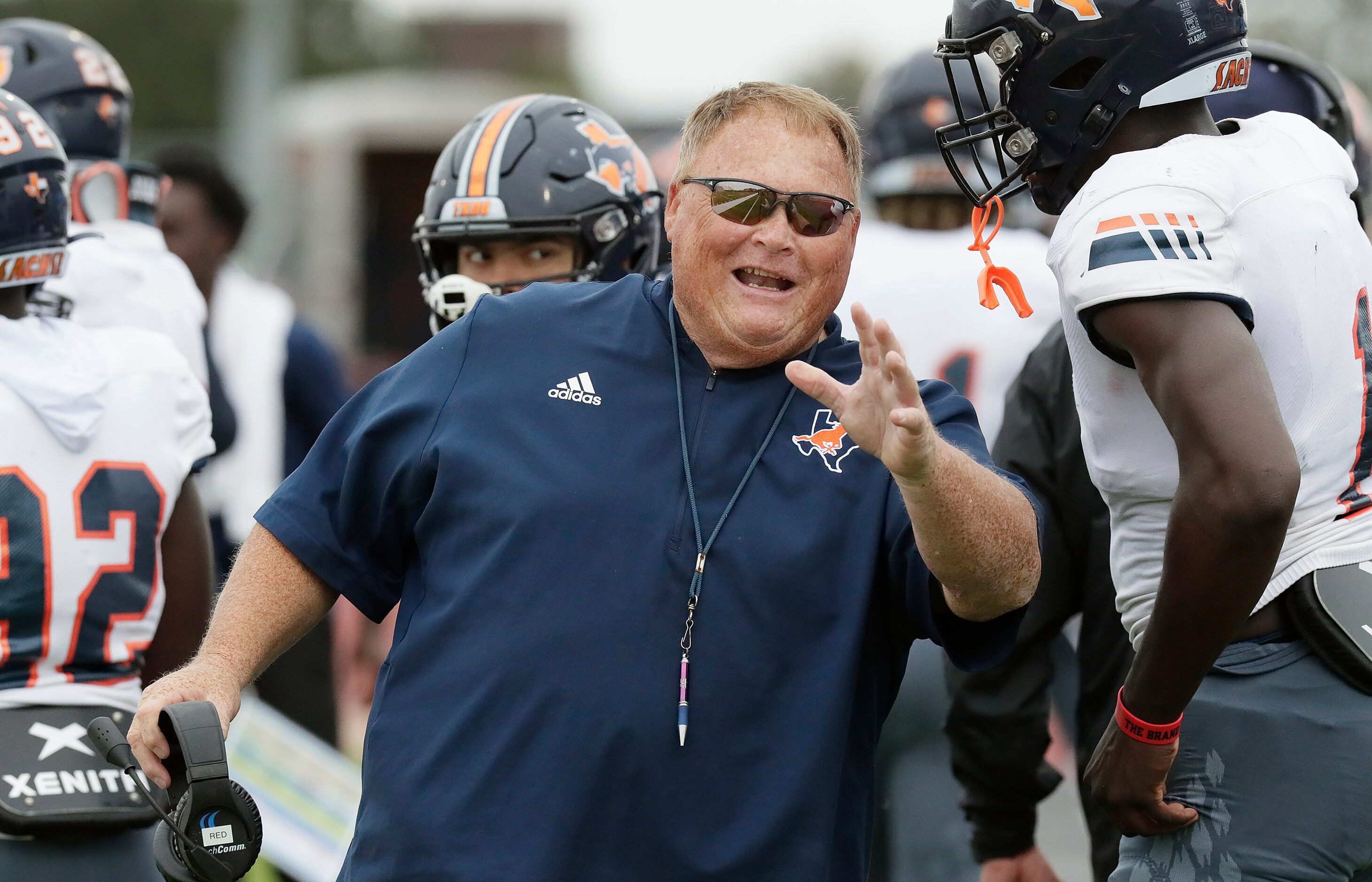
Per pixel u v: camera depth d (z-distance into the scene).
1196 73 9.80
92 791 11.79
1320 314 9.45
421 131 56.66
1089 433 10.08
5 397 12.01
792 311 9.76
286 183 57.47
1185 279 8.93
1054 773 14.12
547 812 9.27
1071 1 9.80
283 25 61.56
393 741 9.77
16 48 17.16
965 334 16.39
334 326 55.84
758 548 9.52
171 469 12.80
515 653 9.49
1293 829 9.30
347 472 10.37
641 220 13.88
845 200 9.76
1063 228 9.54
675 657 9.41
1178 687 9.10
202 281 21.69
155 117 100.31
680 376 10.02
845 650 9.46
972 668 9.62
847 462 9.73
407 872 9.48
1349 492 9.62
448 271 14.08
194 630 13.20
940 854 16.16
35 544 11.95
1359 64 66.12
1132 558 10.06
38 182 12.50
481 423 10.05
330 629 21.94
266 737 19.56
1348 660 9.25
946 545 8.82
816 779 9.37
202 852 9.34
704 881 9.27
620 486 9.70
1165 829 9.62
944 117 16.98
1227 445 8.55
